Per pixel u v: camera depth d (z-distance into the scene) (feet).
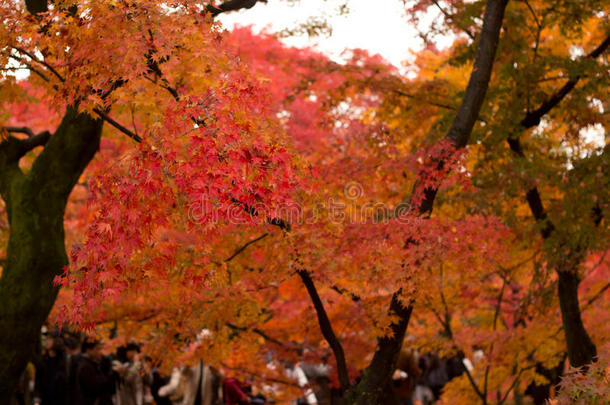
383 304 21.79
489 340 30.25
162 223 14.57
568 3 27.12
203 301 22.91
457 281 29.30
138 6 15.48
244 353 28.12
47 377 30.63
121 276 14.11
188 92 17.35
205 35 16.06
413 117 29.66
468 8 27.45
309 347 27.50
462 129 22.07
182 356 26.05
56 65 17.03
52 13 16.08
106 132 27.17
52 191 23.58
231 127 14.56
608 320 28.55
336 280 21.57
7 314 22.85
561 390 12.16
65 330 31.09
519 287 37.14
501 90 26.99
